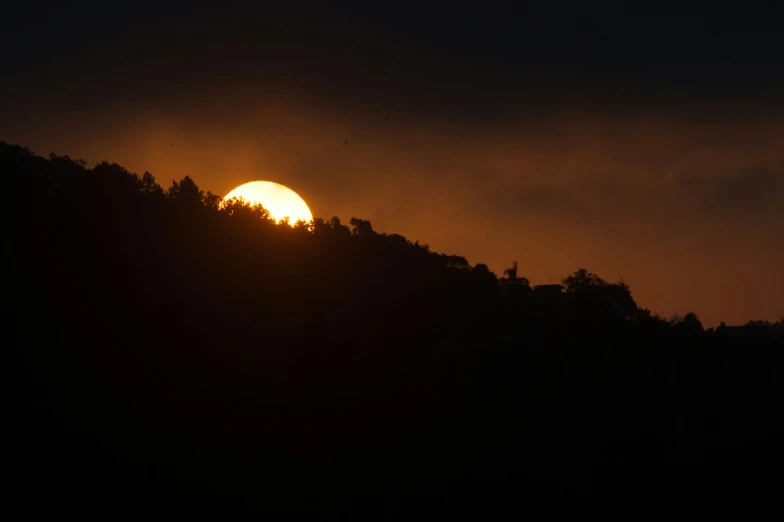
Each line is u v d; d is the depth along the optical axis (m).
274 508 191.62
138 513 177.12
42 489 174.00
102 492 178.75
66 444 187.88
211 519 182.75
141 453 193.75
